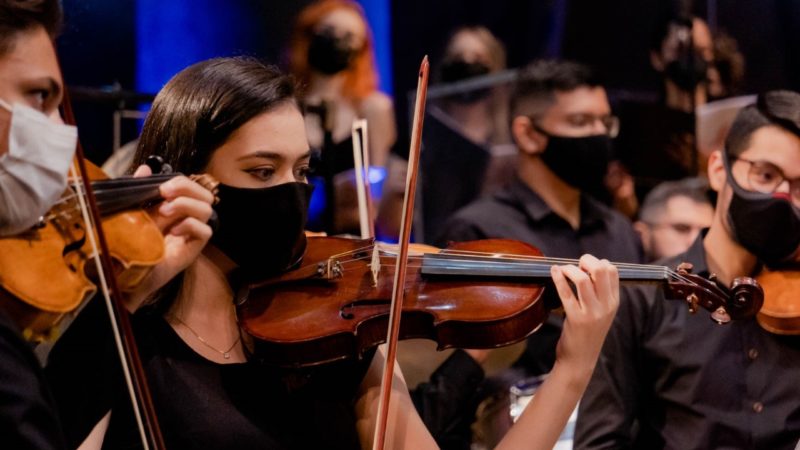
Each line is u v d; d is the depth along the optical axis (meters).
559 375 2.18
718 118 4.98
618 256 4.48
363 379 2.23
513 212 4.48
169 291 2.17
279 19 4.70
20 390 1.60
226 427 2.08
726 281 3.01
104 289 1.68
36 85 1.65
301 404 2.19
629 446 2.93
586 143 4.34
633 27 5.07
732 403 2.87
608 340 2.96
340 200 4.56
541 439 2.15
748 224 2.92
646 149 4.82
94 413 1.91
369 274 2.30
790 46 5.10
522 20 5.04
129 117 3.98
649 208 4.79
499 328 2.17
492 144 4.72
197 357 2.13
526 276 2.26
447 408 3.39
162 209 1.85
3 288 1.62
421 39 4.94
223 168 2.08
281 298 2.19
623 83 5.07
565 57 5.07
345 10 4.77
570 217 4.47
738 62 5.08
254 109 2.08
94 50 4.32
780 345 2.88
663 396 2.95
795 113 2.90
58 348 1.90
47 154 1.59
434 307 2.20
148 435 2.08
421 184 4.79
